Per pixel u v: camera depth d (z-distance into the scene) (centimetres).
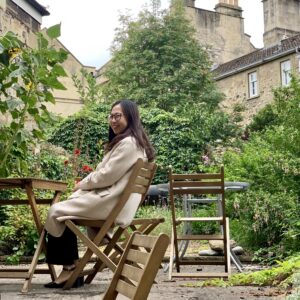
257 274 502
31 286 479
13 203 495
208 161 1475
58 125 1783
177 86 2573
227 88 3003
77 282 473
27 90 548
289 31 3216
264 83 2748
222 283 504
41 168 1050
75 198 452
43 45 531
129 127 463
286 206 775
